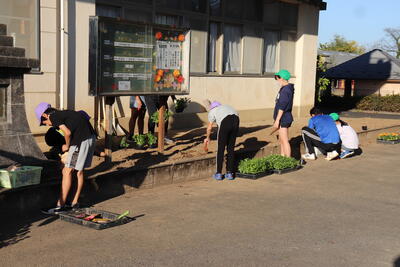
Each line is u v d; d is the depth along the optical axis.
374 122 17.88
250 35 15.68
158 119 9.20
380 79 32.66
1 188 6.06
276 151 10.80
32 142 6.86
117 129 10.78
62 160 6.41
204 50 13.98
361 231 5.91
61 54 9.90
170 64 8.95
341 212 6.77
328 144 10.92
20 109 6.79
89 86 7.48
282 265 4.73
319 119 11.09
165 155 9.12
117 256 4.89
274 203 7.18
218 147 8.71
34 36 9.48
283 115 9.75
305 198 7.54
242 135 12.47
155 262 4.74
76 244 5.23
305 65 17.98
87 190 6.94
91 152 6.45
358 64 34.94
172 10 12.85
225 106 8.77
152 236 5.54
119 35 7.94
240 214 6.54
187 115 13.46
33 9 9.43
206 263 4.73
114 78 7.92
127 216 6.23
